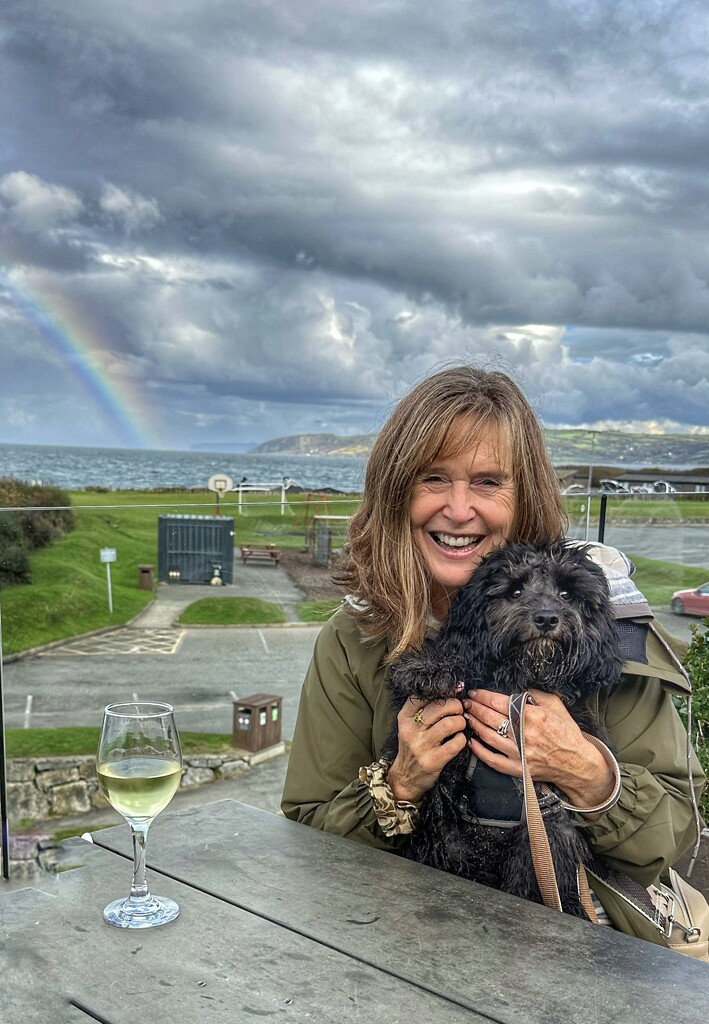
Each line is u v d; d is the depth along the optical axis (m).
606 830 1.38
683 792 1.47
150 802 1.07
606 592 1.45
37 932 1.02
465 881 1.19
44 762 4.30
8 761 4.24
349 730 1.62
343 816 1.47
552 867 1.23
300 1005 0.86
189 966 0.94
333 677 1.63
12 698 5.33
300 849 1.31
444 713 1.34
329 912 1.08
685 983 0.92
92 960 0.95
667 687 1.51
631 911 1.39
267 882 1.18
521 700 1.27
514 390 1.62
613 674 1.42
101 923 1.04
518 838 1.34
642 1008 0.87
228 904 1.10
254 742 5.73
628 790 1.37
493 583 1.43
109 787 1.07
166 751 1.11
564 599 1.41
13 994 0.88
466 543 1.60
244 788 5.32
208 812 1.49
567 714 1.34
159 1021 0.83
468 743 1.38
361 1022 0.83
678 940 1.42
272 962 0.95
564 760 1.29
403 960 0.96
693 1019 0.85
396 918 1.07
